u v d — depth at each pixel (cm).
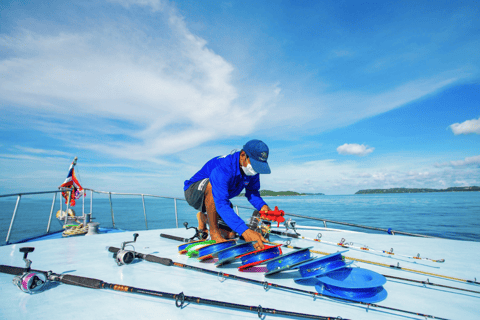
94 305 127
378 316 122
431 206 6712
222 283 165
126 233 391
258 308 117
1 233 3164
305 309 127
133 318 113
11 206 10919
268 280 173
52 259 222
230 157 237
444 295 154
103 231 661
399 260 240
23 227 3788
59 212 673
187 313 120
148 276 175
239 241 300
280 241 329
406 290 162
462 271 206
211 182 235
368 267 215
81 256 233
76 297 137
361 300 141
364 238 364
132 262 212
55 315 114
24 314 115
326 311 126
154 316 115
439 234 2219
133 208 9388
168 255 242
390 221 3409
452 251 280
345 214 4678
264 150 226
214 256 232
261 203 298
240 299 138
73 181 692
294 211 5531
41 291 145
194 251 226
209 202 248
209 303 124
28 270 146
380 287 166
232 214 216
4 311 117
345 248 292
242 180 254
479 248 293
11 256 234
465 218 3678
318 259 155
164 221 4156
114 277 172
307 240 348
